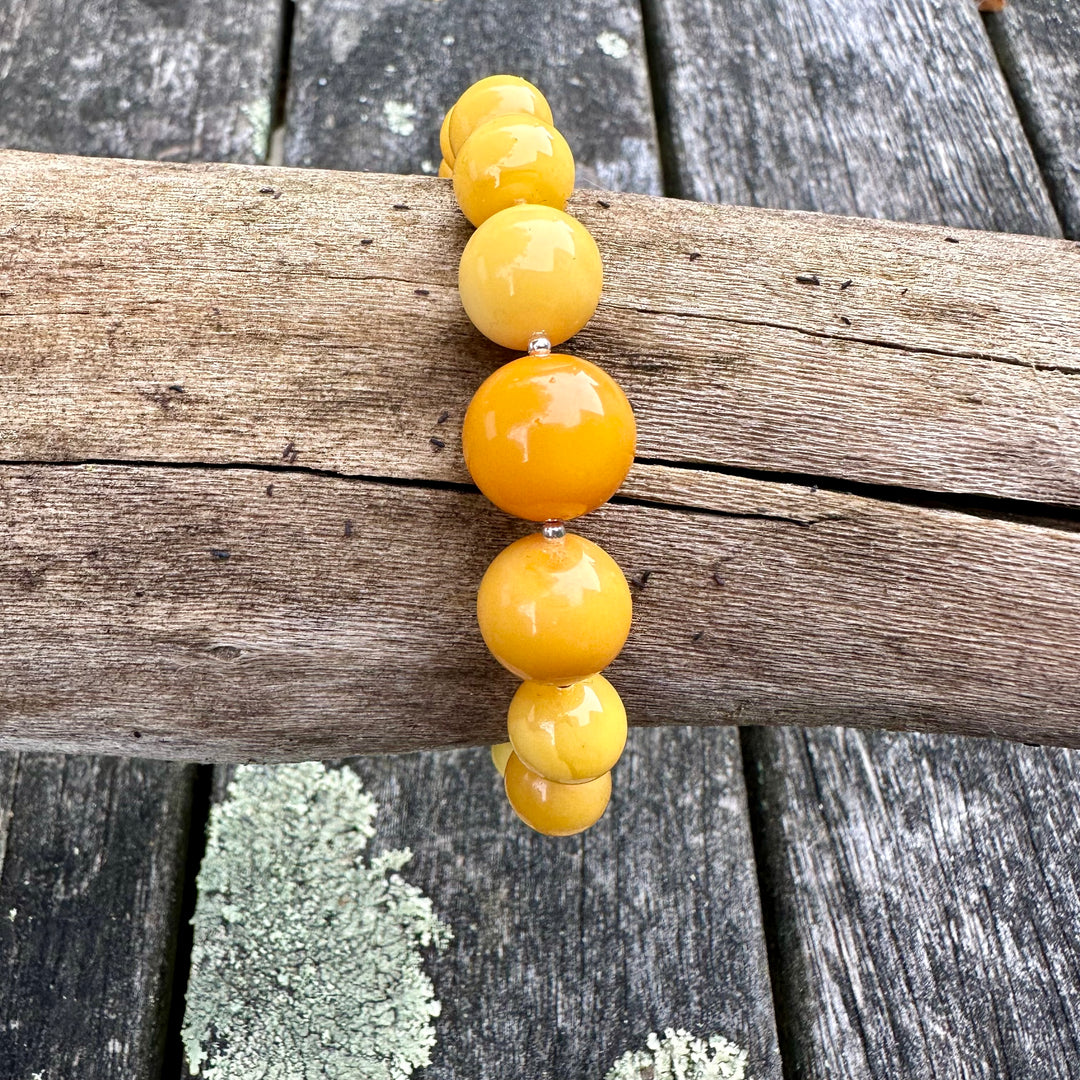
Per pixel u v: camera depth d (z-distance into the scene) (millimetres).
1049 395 99
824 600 97
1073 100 175
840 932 134
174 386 94
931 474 98
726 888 136
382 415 96
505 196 97
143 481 93
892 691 99
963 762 143
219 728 99
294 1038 126
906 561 97
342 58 170
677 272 101
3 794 138
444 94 168
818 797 142
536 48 173
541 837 139
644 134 168
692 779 142
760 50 175
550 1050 126
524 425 86
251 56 171
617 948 132
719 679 99
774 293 101
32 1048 125
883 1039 128
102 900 133
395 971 130
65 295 96
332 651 95
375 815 139
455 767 142
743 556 97
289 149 162
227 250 98
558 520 91
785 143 166
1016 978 130
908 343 100
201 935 131
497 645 90
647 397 98
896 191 163
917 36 177
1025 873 136
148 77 167
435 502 95
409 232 101
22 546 93
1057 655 98
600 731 93
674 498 97
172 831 138
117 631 93
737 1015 129
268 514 94
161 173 101
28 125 162
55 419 94
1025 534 98
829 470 97
